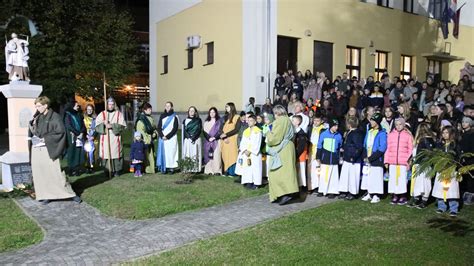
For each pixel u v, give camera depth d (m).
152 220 6.93
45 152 7.92
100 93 16.94
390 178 7.85
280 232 6.17
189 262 5.14
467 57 24.73
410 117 9.73
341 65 18.97
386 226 6.46
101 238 6.11
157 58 24.23
